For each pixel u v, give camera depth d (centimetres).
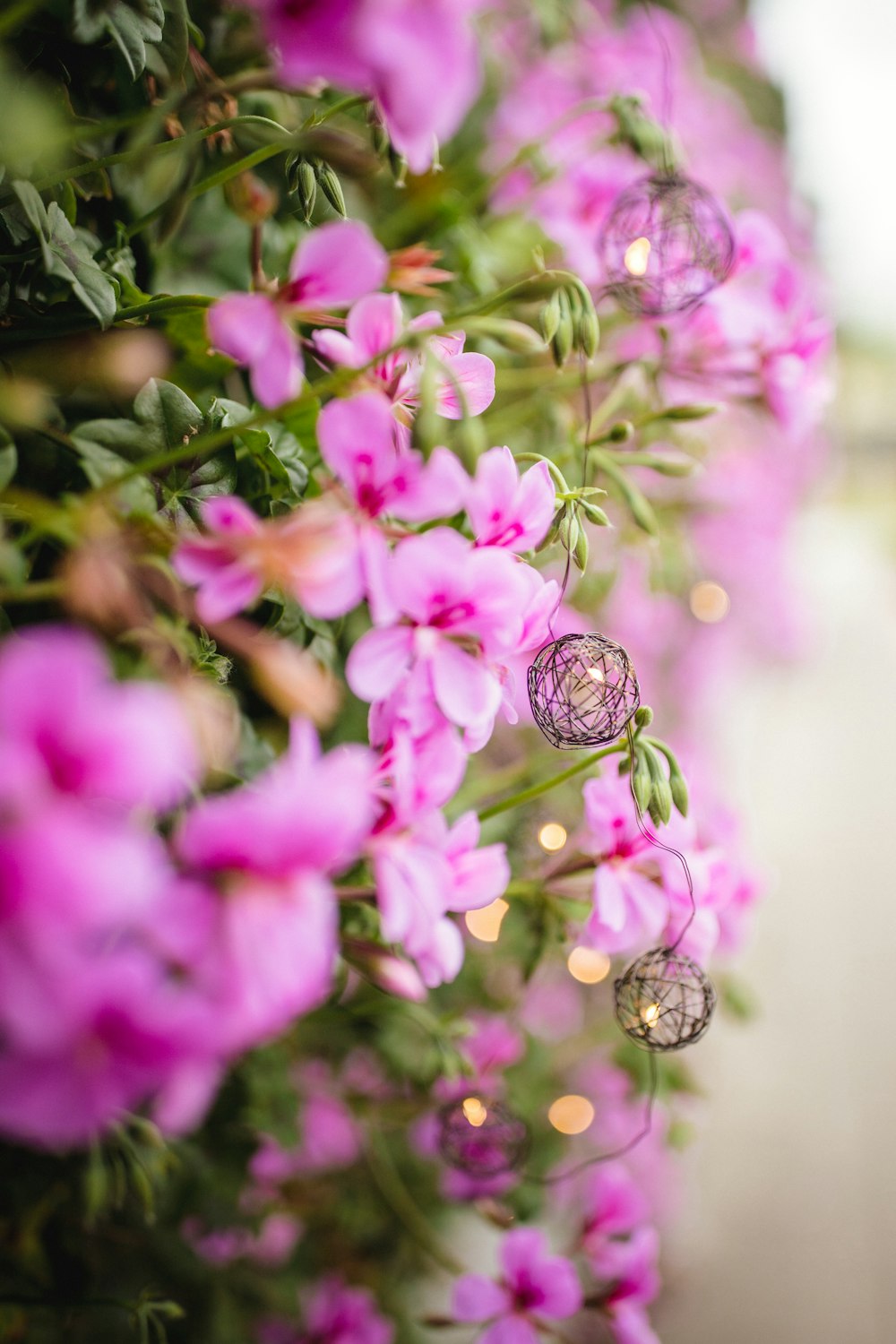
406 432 40
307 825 31
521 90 75
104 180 45
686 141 94
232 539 36
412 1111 68
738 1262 105
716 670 137
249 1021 30
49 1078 27
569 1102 70
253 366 39
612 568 72
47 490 41
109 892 25
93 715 26
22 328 42
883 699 244
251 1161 60
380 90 32
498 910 58
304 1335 65
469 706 39
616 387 59
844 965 149
